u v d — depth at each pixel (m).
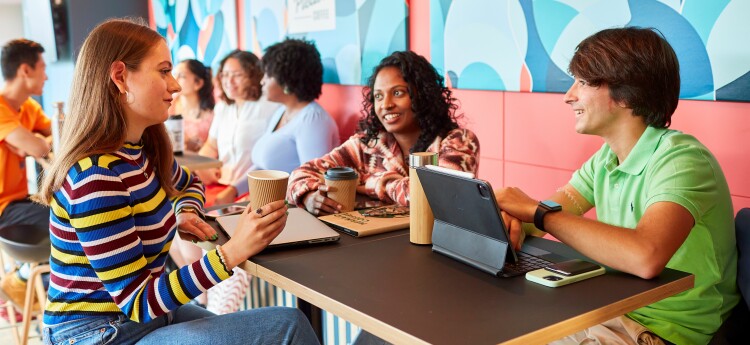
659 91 1.50
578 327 1.09
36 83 3.50
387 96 2.10
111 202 1.33
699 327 1.53
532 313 1.10
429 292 1.21
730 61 1.81
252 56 3.66
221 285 2.57
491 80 2.47
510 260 1.31
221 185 3.72
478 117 2.60
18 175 3.36
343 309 1.15
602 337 1.47
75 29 5.39
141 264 1.37
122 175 1.38
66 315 1.41
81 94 1.38
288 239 1.53
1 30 6.61
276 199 1.59
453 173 1.31
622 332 1.50
